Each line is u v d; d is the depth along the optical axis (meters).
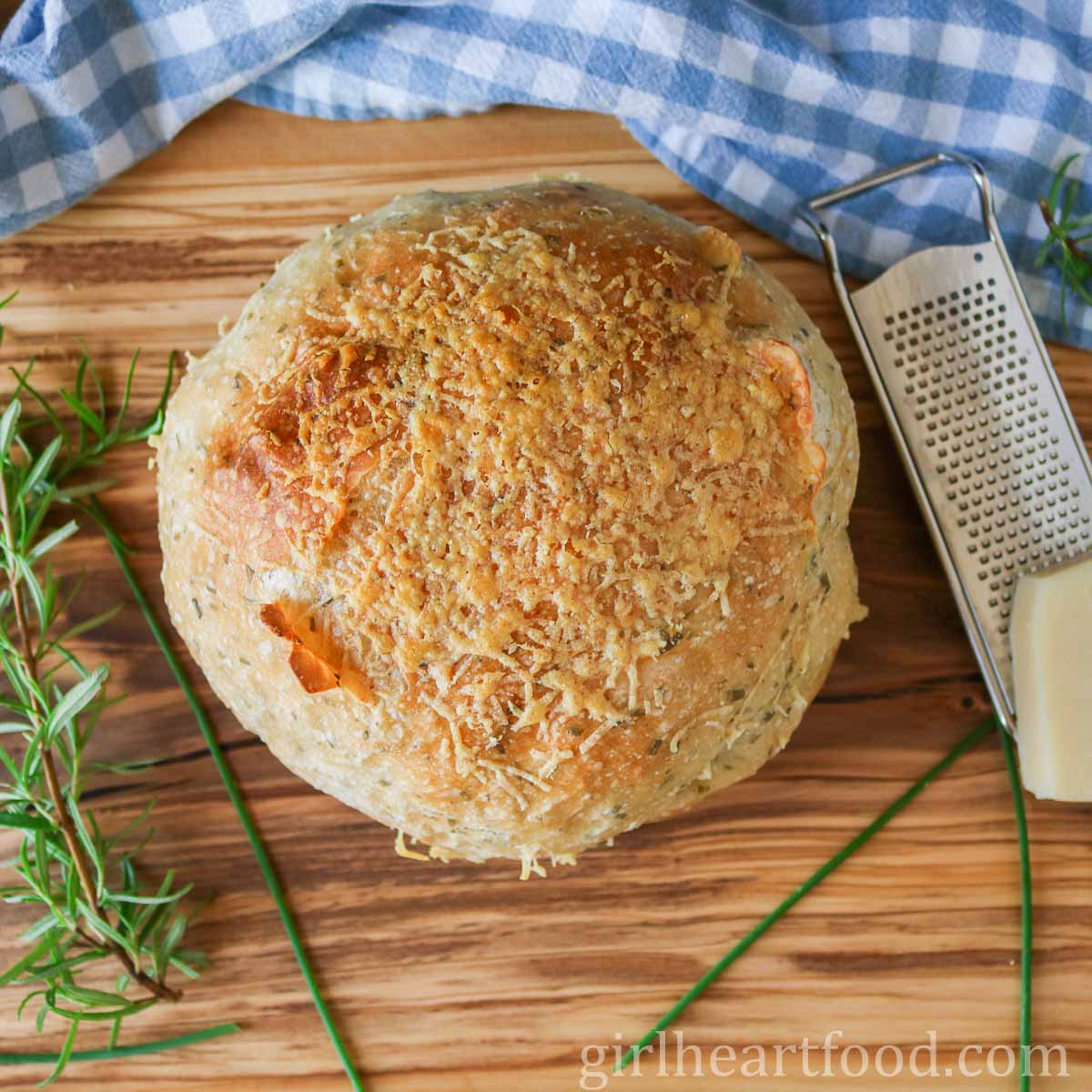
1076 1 0.62
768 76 0.62
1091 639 0.61
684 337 0.55
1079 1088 0.63
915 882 0.64
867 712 0.64
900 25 0.62
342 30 0.62
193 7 0.61
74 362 0.63
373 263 0.56
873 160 0.63
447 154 0.64
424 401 0.54
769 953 0.63
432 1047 0.63
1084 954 0.63
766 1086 0.63
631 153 0.64
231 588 0.55
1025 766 0.62
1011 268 0.62
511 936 0.63
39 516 0.59
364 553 0.54
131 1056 0.63
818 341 0.58
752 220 0.64
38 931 0.59
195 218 0.63
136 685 0.63
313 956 0.63
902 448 0.62
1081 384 0.64
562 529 0.53
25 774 0.58
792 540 0.55
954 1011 0.63
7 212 0.62
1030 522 0.62
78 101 0.61
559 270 0.55
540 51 0.61
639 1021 0.63
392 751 0.54
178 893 0.60
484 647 0.53
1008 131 0.62
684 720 0.55
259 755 0.63
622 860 0.63
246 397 0.55
